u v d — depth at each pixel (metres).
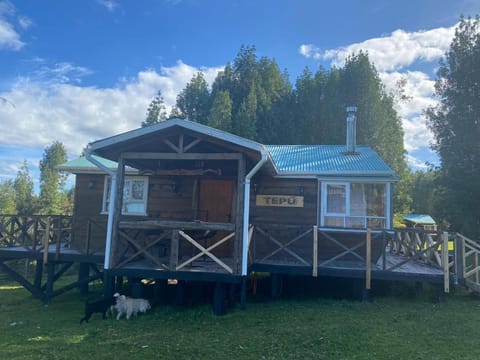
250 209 10.31
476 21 19.05
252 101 33.34
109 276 7.86
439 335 6.01
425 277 8.25
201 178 10.38
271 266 8.81
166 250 9.73
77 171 11.12
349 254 9.76
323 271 8.61
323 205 9.97
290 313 7.40
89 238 10.04
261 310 7.67
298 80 35.72
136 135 7.64
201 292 8.87
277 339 5.85
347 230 9.55
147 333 6.34
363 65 28.33
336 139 28.64
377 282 10.24
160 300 8.72
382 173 9.49
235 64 43.25
